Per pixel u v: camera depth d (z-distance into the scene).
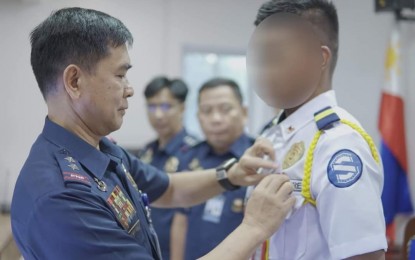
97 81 0.87
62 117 0.91
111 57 0.88
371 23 3.84
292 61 0.93
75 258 0.77
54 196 0.78
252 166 1.08
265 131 1.18
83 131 0.92
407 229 1.45
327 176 0.86
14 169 2.95
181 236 2.04
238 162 1.18
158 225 2.10
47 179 0.81
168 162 2.21
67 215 0.77
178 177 1.31
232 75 4.03
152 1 3.73
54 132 0.91
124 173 0.98
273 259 0.96
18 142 2.95
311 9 0.99
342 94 3.83
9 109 2.93
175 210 2.07
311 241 0.90
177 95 2.34
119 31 0.90
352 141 0.88
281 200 0.88
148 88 2.36
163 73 3.78
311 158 0.91
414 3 3.26
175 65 3.80
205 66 4.03
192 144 2.25
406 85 3.51
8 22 2.87
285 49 0.93
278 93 0.96
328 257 0.88
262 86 0.97
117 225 0.85
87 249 0.77
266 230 0.87
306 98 0.97
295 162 0.95
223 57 4.02
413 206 3.43
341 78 3.83
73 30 0.86
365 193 0.83
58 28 0.87
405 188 3.30
